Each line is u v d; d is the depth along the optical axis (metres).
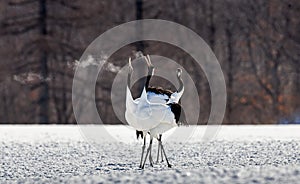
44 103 58.22
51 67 59.03
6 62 58.84
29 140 29.30
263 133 32.81
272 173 15.62
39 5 58.94
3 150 25.14
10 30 58.94
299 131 34.38
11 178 17.58
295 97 59.09
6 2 59.66
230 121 57.31
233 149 24.47
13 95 59.50
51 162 21.50
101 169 19.20
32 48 58.59
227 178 15.15
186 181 14.96
